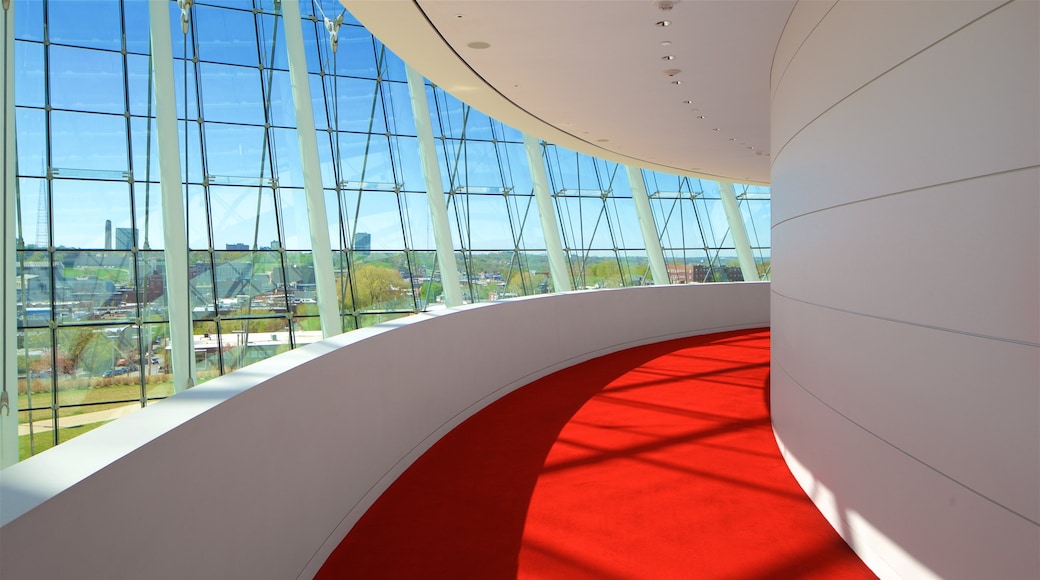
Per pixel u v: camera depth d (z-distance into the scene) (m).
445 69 8.09
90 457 2.18
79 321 14.65
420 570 4.03
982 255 2.81
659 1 5.85
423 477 5.74
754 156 14.62
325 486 4.21
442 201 17.00
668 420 7.65
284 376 3.64
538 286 19.42
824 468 4.76
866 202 3.86
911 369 3.41
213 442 2.84
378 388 5.33
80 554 1.96
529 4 6.01
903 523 3.56
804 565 4.05
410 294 17.80
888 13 3.52
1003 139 2.66
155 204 15.32
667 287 14.93
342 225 17.23
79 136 14.83
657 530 4.61
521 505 5.08
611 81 8.55
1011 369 2.67
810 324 5.03
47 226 14.52
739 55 7.32
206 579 2.73
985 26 2.74
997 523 2.78
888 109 3.55
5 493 1.87
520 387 9.62
